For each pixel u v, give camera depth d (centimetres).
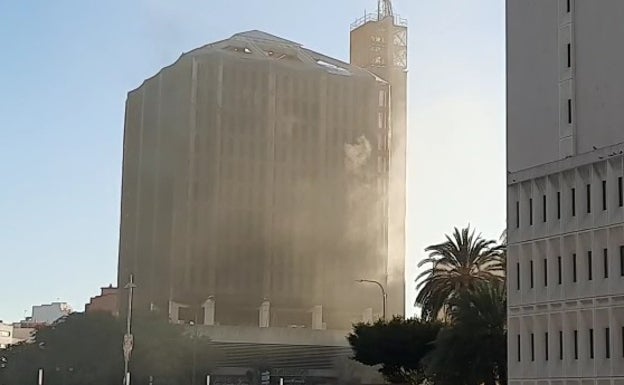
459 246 8444
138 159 17288
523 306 6100
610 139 5972
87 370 12244
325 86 17300
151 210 16600
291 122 16875
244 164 16312
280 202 16488
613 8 6084
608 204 5422
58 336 12425
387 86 18125
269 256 16188
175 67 16588
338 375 14375
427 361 7575
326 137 17175
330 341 14600
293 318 16362
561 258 5797
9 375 12312
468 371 6969
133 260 16825
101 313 12731
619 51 5988
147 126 17150
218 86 16288
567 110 6331
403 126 19475
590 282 5512
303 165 16862
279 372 14288
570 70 6350
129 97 17900
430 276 8562
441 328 8081
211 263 15675
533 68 6731
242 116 16425
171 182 16200
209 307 15338
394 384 9762
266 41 17675
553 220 5919
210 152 16050
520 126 6769
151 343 12419
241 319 15862
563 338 5678
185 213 15712
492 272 8500
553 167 5953
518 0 6975
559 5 6544
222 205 15962
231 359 13912
